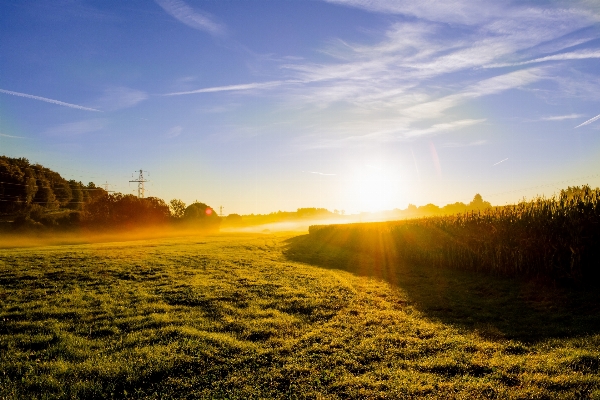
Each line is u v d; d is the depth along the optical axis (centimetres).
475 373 820
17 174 8856
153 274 2195
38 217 6481
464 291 1752
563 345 945
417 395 723
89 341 1113
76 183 12131
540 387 712
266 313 1380
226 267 2522
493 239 2114
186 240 5566
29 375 891
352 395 737
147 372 875
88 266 2344
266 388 788
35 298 1634
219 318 1330
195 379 839
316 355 959
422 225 2888
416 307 1480
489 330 1121
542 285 1688
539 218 1795
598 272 1572
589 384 705
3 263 2384
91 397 793
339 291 1778
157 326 1244
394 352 968
